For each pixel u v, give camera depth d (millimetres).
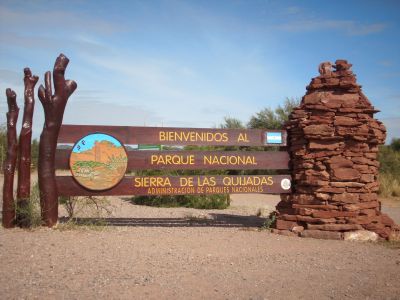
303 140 10023
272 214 10852
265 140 10586
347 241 9289
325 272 6594
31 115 9281
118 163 9938
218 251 7891
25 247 7324
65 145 9805
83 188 9781
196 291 5473
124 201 16906
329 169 9758
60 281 5629
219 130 10430
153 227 10453
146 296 5203
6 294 5043
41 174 9188
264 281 6008
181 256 7352
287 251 8094
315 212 9656
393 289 5824
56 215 9336
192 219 12164
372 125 9812
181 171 16484
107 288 5430
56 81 9203
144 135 10078
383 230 9641
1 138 29391
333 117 9727
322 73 10141
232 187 10516
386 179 25125
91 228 9539
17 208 9055
